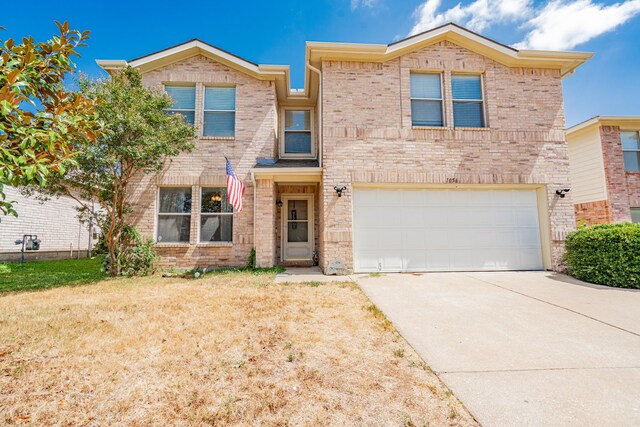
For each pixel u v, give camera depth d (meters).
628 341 3.69
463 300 5.51
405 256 8.48
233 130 10.00
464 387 2.69
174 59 9.80
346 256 8.20
